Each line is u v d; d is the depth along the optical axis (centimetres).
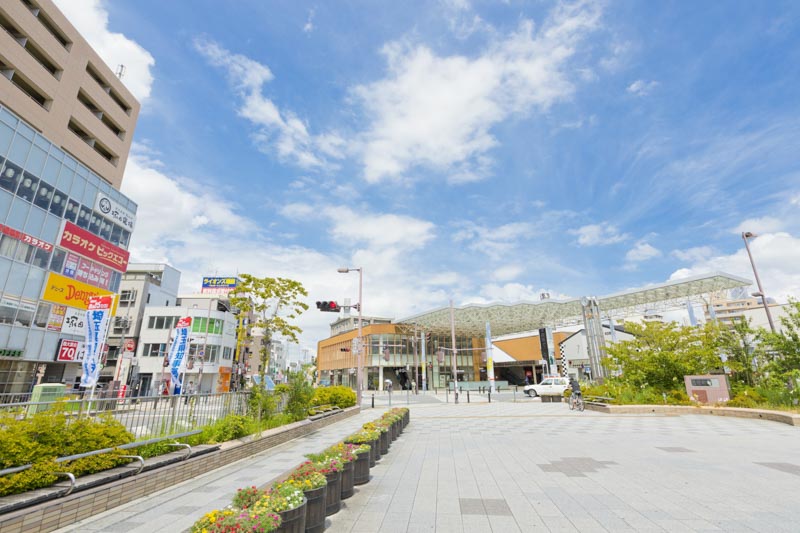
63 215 2597
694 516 506
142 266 5147
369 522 515
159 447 754
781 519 487
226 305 2888
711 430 1291
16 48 2550
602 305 4225
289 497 420
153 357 4409
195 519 517
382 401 3525
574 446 1073
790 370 1745
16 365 2361
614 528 473
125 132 3594
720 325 2170
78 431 598
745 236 2192
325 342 7781
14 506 443
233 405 1119
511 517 522
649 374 2227
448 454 997
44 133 2727
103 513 538
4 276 2202
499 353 6231
